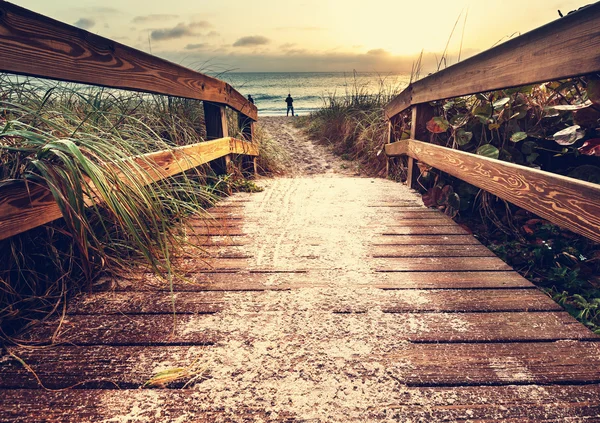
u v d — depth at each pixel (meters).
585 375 1.16
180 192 2.78
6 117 1.75
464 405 1.05
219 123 3.88
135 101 3.53
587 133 2.46
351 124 7.97
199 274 1.91
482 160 2.35
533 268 2.29
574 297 1.94
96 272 1.81
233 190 3.91
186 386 1.13
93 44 1.73
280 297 1.67
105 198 1.43
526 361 1.23
